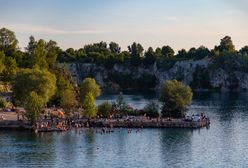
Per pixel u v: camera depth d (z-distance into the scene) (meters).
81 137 197.50
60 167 152.62
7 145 180.25
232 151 177.75
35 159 161.25
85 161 160.12
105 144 185.12
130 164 157.62
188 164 158.88
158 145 185.50
